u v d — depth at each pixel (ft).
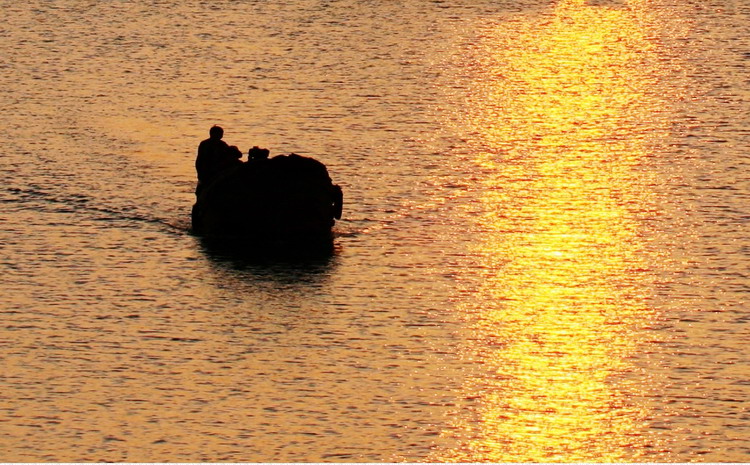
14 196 510.99
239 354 384.06
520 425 349.41
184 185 526.98
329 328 400.67
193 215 477.36
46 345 388.16
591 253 460.14
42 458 330.34
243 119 630.33
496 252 461.37
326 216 468.75
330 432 343.87
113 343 390.01
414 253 459.32
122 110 647.56
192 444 337.31
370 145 585.22
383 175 541.75
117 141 588.91
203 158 480.64
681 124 620.90
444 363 380.17
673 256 456.45
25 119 628.28
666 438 343.26
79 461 329.31
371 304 417.90
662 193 519.60
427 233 478.18
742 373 374.43
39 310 411.75
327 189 467.52
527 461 333.42
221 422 347.77
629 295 426.10
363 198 513.04
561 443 341.21
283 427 345.72
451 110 650.43
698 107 653.30
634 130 611.88
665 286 432.25
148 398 358.84
